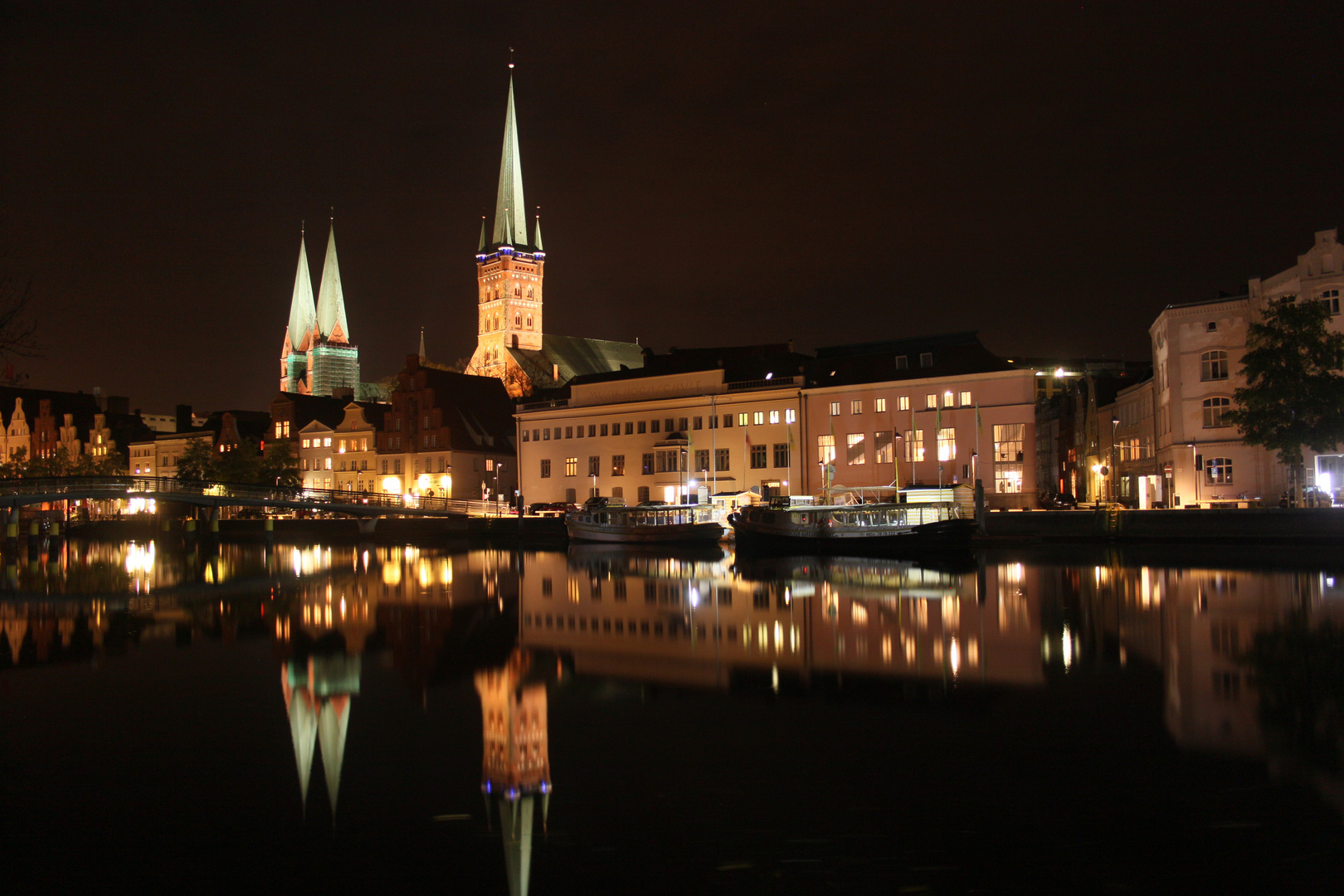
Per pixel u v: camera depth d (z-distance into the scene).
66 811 16.33
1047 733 19.91
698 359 111.31
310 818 15.91
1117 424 98.38
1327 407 61.94
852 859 14.16
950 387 90.12
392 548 91.69
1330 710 21.47
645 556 74.62
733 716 21.62
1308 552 60.91
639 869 13.98
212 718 22.17
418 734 20.52
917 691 23.78
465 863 14.25
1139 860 14.05
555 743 19.69
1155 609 36.81
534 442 118.31
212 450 138.12
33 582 56.84
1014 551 68.25
